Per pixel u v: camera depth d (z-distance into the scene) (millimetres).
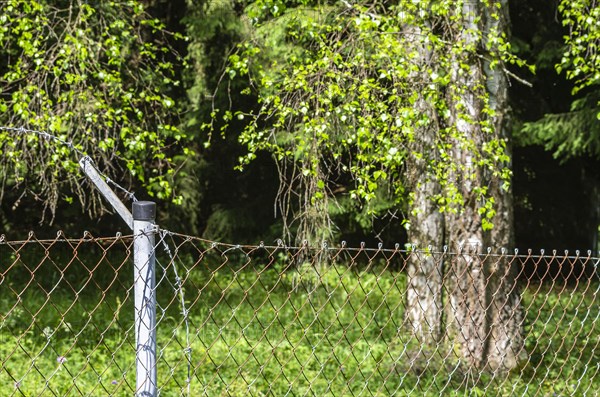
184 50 15867
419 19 7699
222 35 14742
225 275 14633
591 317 12625
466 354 8594
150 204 3816
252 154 8062
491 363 8664
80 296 12617
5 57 11875
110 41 8961
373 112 7703
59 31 10758
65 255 15539
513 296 8852
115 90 9352
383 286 14148
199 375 8438
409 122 7047
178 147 16188
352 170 7578
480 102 8664
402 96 7664
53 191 9266
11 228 16203
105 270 14688
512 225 8914
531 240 18641
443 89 8797
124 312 11320
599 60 8500
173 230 16438
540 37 15789
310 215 8125
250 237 17125
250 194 17531
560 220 18422
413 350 8828
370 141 7535
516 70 16250
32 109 9031
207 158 16703
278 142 14695
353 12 8281
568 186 18297
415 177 9383
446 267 10258
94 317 10844
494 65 7855
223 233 16984
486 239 8789
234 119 15609
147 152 14352
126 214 3859
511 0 16156
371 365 9039
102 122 9875
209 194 17594
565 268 18141
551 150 17734
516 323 8805
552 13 15570
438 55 8102
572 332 11125
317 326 11102
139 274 3816
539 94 16672
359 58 7574
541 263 18172
